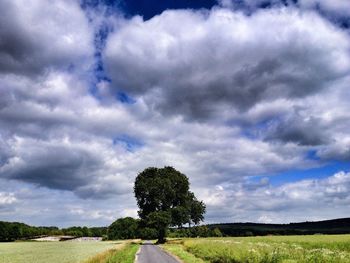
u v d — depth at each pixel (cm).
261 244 4622
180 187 9275
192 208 9588
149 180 9012
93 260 3462
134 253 4825
